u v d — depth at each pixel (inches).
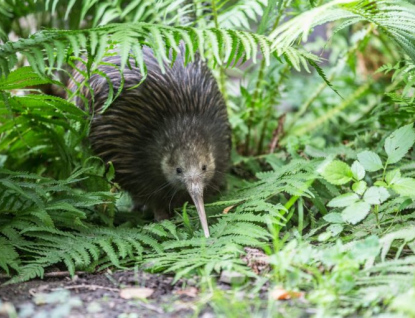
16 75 179.3
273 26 236.5
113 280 157.2
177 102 219.5
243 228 174.4
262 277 149.7
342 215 161.5
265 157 257.6
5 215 184.2
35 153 233.8
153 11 247.1
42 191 175.3
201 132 218.5
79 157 234.7
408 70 204.7
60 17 283.9
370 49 305.6
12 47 165.2
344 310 126.0
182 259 162.6
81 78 234.7
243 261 160.1
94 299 141.9
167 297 143.9
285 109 350.0
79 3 281.1
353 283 134.1
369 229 177.6
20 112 206.5
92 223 206.7
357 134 253.6
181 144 215.3
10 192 182.2
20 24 283.0
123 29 168.1
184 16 250.8
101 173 218.2
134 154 224.2
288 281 141.6
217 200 228.4
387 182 170.9
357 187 167.9
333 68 283.4
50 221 172.7
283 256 144.6
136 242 174.9
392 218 179.6
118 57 225.3
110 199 197.8
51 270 165.9
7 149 237.6
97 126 223.9
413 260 143.3
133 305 137.5
